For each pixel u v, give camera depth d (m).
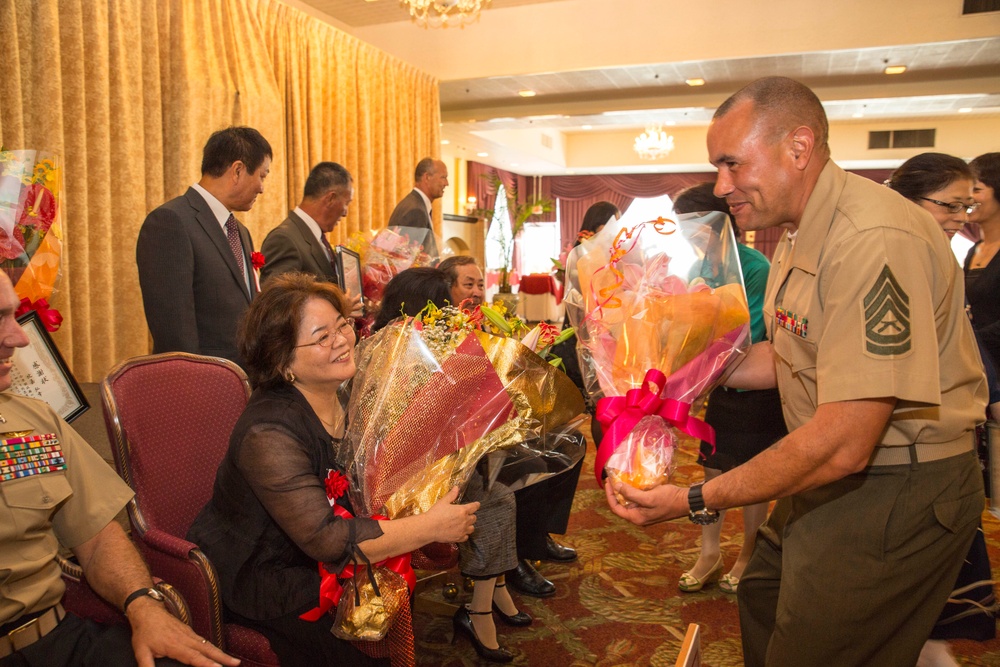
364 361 1.60
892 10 6.15
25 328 1.75
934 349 1.22
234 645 1.53
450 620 2.51
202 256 2.64
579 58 6.99
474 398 1.47
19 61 3.53
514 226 11.89
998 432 1.85
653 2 6.74
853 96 7.89
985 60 6.69
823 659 1.40
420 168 4.84
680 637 2.40
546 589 2.70
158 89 4.38
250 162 2.80
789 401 1.52
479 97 8.45
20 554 1.40
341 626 1.42
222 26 4.85
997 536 3.26
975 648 2.33
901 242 1.24
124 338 4.19
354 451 1.47
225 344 2.69
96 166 3.97
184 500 1.73
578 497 3.86
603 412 1.47
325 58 5.88
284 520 1.42
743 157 1.36
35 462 1.44
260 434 1.46
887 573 1.34
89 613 1.55
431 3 6.25
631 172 16.39
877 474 1.35
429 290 2.37
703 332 1.47
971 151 12.59
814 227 1.35
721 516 2.74
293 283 1.56
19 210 1.79
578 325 1.67
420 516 1.43
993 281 2.71
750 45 6.53
